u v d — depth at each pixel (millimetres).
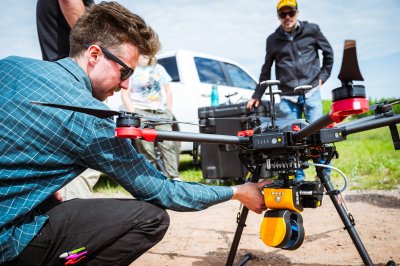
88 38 1670
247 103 4660
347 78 1267
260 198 1938
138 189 1689
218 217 3748
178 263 2510
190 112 6125
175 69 6289
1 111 1468
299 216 1823
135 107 5117
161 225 1770
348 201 4121
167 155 5344
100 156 1569
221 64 6902
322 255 2543
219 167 5180
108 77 1698
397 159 6426
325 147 1940
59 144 1499
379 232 2965
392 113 1825
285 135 1676
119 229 1676
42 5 2645
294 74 4402
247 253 2508
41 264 1605
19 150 1466
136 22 1703
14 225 1489
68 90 1538
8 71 1559
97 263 1720
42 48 2693
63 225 1619
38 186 1510
